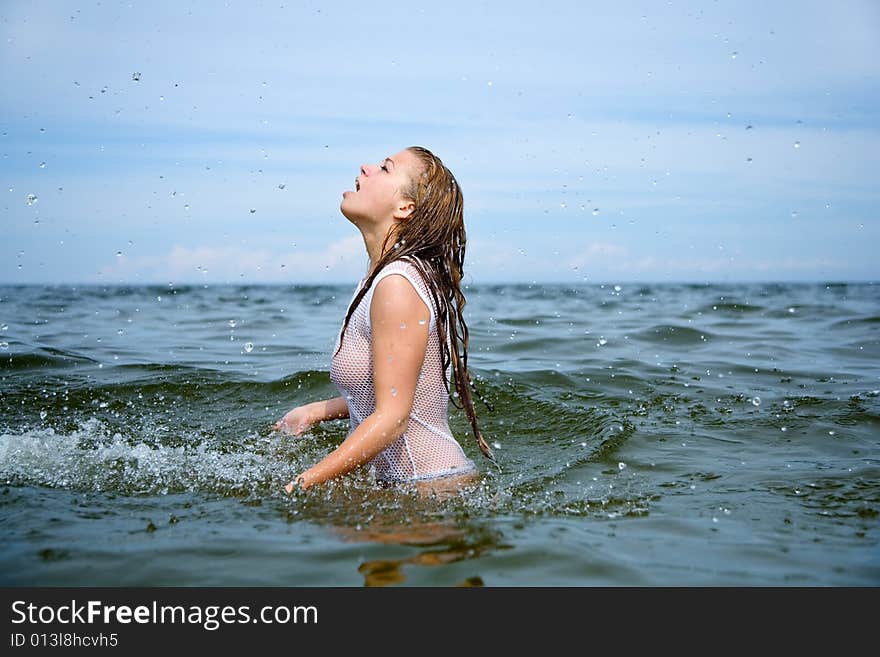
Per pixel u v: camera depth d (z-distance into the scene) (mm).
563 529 2320
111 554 2092
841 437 3465
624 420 3689
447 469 2840
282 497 2607
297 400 4195
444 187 2844
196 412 3969
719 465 3066
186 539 2203
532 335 6684
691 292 18641
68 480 2762
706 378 4758
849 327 7539
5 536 2209
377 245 2893
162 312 9883
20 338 6359
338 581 1950
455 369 2951
